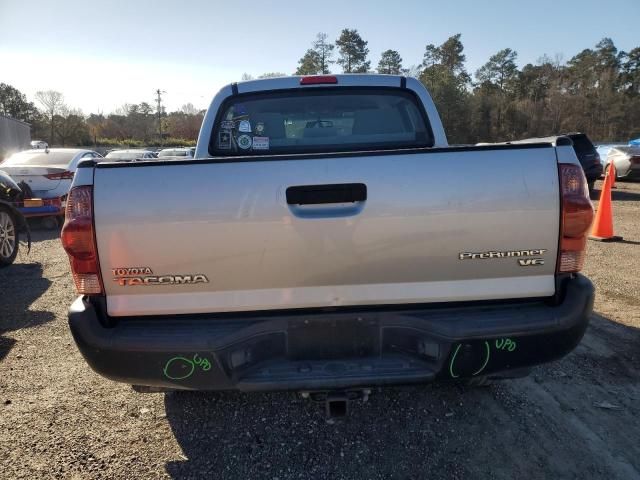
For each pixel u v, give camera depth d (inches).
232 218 85.4
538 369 136.6
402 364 90.2
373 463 99.4
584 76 3575.3
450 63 3326.8
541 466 97.3
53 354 154.2
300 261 86.9
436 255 87.7
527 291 90.9
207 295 88.5
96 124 3294.8
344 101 145.6
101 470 98.1
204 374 87.4
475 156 87.0
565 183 87.4
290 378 87.4
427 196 86.3
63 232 85.9
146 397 127.0
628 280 216.2
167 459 101.7
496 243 87.9
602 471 95.5
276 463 100.0
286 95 144.7
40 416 118.0
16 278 244.4
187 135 3351.4
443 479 94.3
